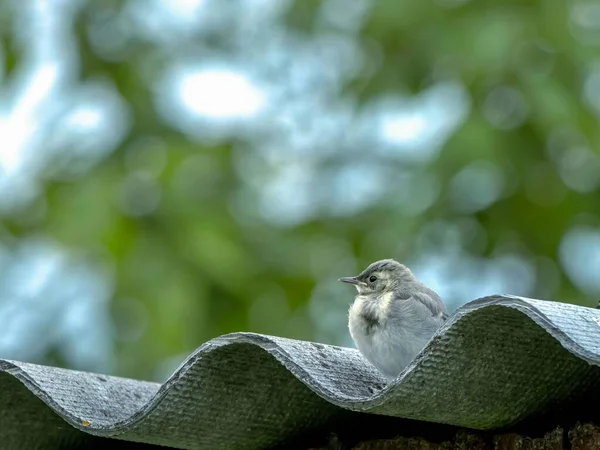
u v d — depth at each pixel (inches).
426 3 641.0
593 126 601.9
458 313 250.8
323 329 613.0
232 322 585.0
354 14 673.6
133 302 571.8
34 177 621.3
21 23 651.5
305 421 301.7
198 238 590.6
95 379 316.8
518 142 604.1
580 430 267.7
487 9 630.5
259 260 612.4
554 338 254.8
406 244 613.6
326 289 623.8
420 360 256.2
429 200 613.9
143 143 638.5
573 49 607.2
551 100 597.6
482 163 601.9
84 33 659.4
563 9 616.4
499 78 608.1
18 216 611.5
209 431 299.4
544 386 270.1
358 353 302.4
